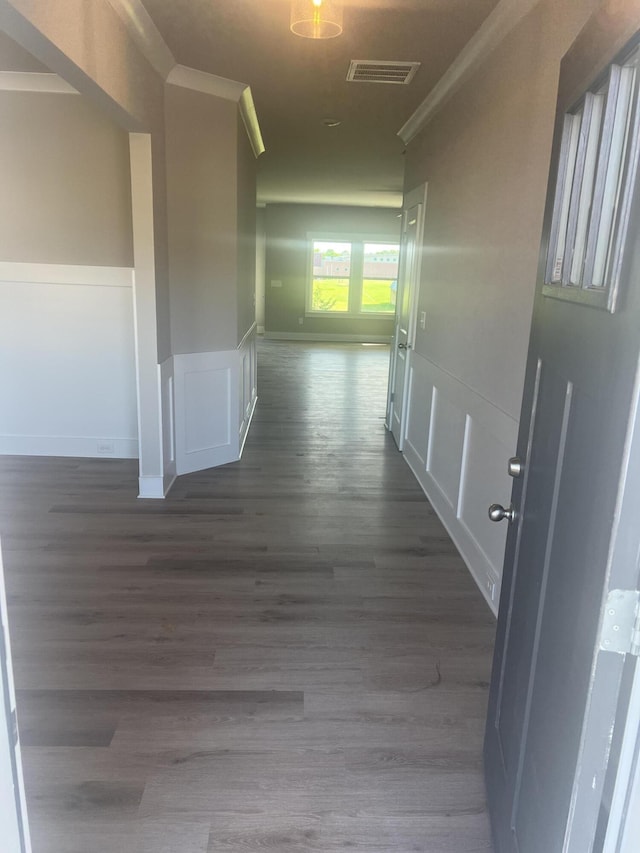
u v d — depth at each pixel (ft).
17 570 9.57
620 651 2.83
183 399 13.74
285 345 38.50
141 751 6.08
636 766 2.79
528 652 4.33
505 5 8.28
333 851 5.12
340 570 9.91
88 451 15.11
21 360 14.62
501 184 8.88
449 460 11.68
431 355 13.42
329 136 17.10
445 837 5.29
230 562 10.04
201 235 13.17
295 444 17.06
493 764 5.33
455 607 8.92
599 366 3.14
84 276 14.12
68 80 7.71
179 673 7.27
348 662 7.58
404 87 12.26
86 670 7.26
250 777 5.82
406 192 17.01
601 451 3.02
